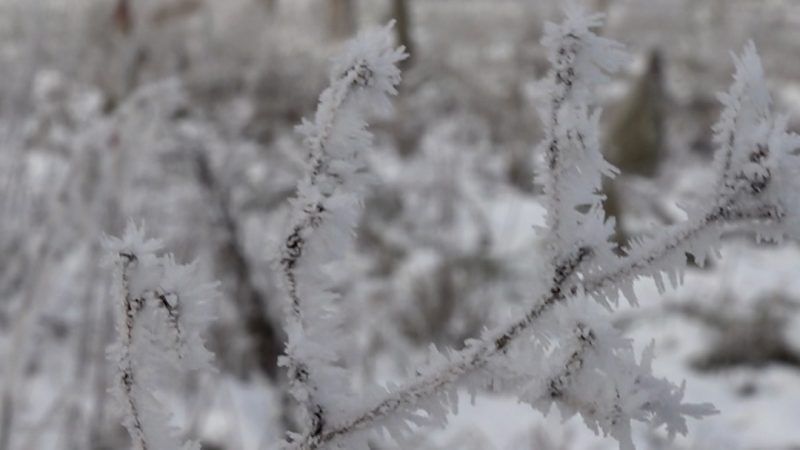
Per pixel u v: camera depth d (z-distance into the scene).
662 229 0.60
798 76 11.26
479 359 0.62
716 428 3.96
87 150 2.62
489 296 4.84
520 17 12.41
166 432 0.64
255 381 3.57
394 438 0.63
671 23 12.89
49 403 2.66
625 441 0.59
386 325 4.39
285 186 4.88
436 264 5.07
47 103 3.35
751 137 0.58
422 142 7.33
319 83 7.08
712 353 4.79
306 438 0.64
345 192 0.64
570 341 0.61
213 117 5.97
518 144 7.58
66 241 2.62
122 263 0.61
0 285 2.75
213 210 3.94
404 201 5.93
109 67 3.68
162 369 0.63
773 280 5.69
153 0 4.70
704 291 5.41
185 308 0.62
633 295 0.60
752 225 0.58
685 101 10.06
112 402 0.65
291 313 0.64
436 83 8.83
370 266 5.04
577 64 0.61
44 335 2.88
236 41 7.48
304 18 11.70
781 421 4.18
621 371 0.60
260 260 3.86
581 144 0.62
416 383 0.63
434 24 12.45
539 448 3.35
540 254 0.63
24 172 3.01
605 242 0.61
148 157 3.19
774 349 4.83
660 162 8.30
